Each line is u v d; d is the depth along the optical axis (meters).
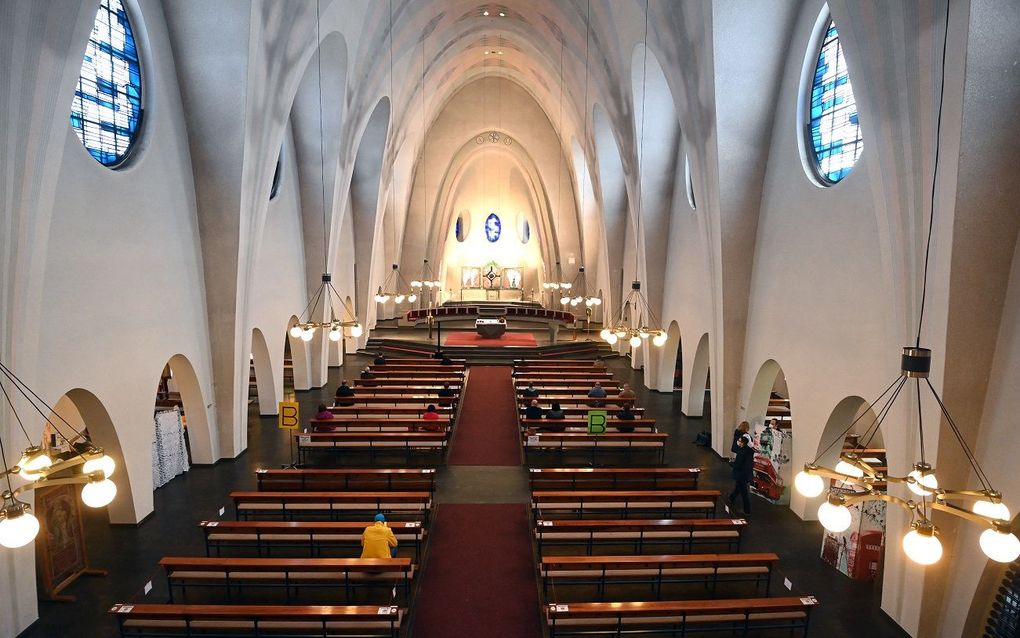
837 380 9.21
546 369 19.83
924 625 7.02
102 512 10.26
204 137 11.45
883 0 6.57
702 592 7.97
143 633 6.89
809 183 10.18
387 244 30.23
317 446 12.61
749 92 11.27
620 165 22.78
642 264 18.92
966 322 6.41
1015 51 5.54
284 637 6.66
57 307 7.97
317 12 12.04
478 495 10.97
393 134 22.09
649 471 10.48
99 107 9.38
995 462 6.49
